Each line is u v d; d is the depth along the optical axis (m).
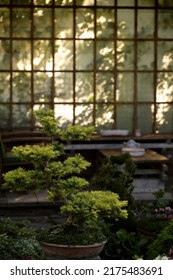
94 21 11.66
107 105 11.80
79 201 5.64
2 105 11.59
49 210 9.76
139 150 10.73
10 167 10.50
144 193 10.62
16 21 11.51
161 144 11.62
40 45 11.59
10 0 11.45
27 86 11.62
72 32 11.63
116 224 7.51
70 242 5.78
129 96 11.85
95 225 6.14
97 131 11.78
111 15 11.70
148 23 11.78
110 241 7.02
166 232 6.60
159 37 11.82
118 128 11.84
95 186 7.86
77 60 11.69
